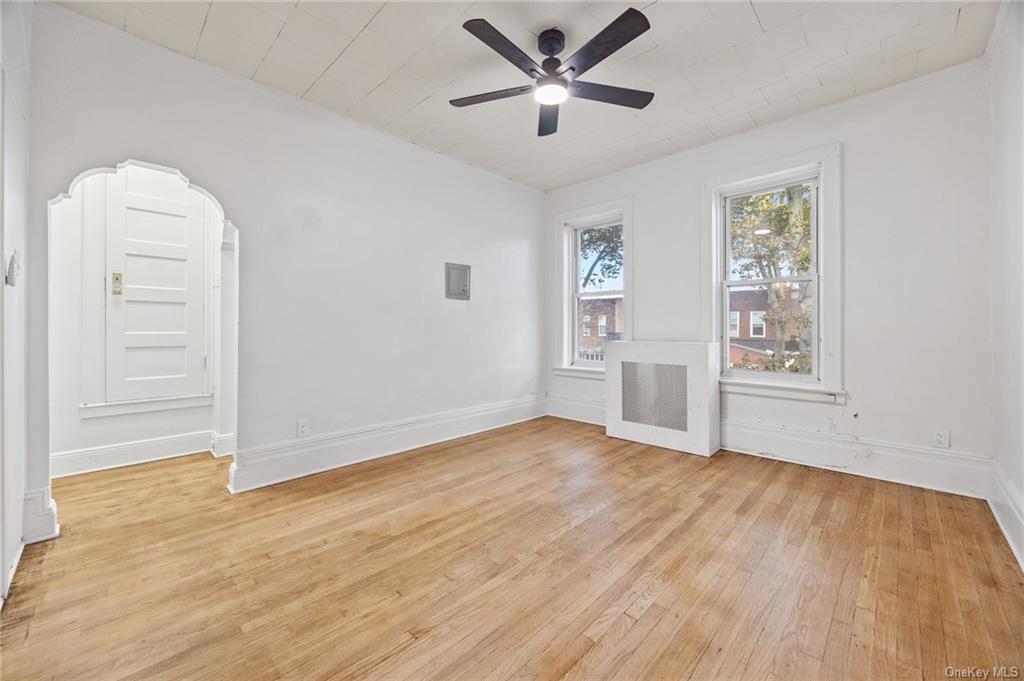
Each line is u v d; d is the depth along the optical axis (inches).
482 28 72.9
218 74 104.2
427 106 121.6
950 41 93.6
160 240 136.3
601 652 55.2
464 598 66.3
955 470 103.6
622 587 68.9
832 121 119.8
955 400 103.8
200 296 143.4
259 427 112.6
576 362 193.2
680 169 151.9
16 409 72.2
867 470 116.1
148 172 134.6
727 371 146.1
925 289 107.3
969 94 101.0
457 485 113.0
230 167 106.5
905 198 109.6
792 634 58.1
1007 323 88.0
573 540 84.0
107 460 126.2
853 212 117.0
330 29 90.1
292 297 118.1
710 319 144.9
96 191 125.7
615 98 94.3
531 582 70.4
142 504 100.7
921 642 56.1
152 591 67.6
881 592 66.7
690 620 61.1
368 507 99.5
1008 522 83.0
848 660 53.4
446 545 82.4
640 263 163.5
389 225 139.7
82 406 122.8
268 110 112.7
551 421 186.5
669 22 87.0
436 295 154.0
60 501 102.0
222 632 58.7
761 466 126.2
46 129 82.6
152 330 134.8
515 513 96.3
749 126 132.5
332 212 125.8
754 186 138.6
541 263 195.5
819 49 96.1
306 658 54.2
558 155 155.4
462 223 161.9
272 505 100.5
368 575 72.4
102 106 88.9
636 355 153.6
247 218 109.7
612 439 157.1
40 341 82.6
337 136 126.5
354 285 131.3
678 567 74.4
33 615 61.5
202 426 143.9
